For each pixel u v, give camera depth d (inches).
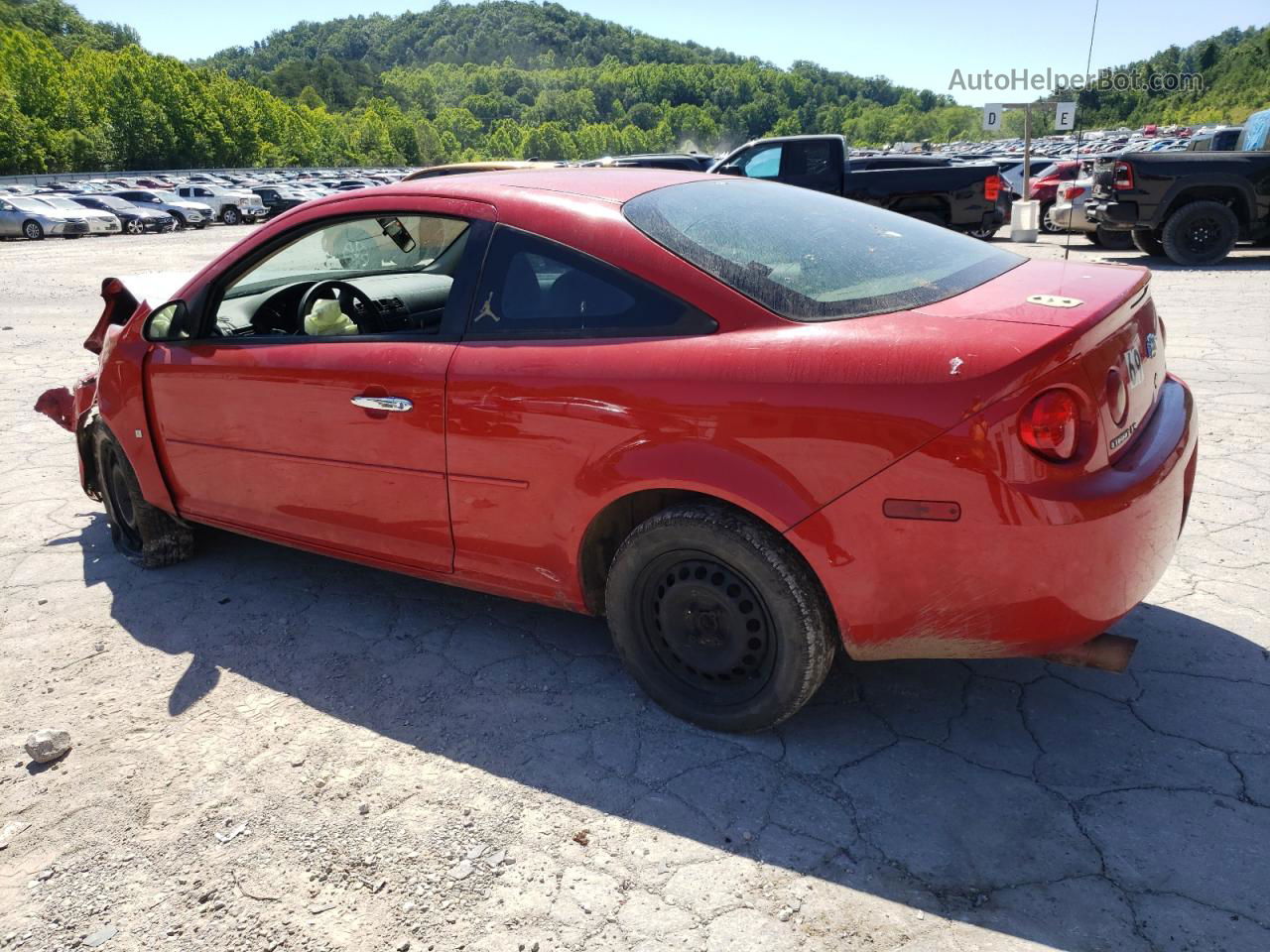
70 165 3683.6
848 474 89.7
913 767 100.6
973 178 582.9
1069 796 94.6
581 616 139.2
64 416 179.9
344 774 103.9
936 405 85.9
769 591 97.2
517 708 115.3
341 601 146.6
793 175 562.3
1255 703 108.3
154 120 4030.5
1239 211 486.0
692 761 103.4
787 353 93.4
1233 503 164.6
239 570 159.2
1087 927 78.7
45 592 153.2
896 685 116.5
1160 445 96.1
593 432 102.7
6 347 378.3
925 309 96.0
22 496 199.8
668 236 106.0
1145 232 516.7
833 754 103.5
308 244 149.9
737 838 91.4
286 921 83.8
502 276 113.3
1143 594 94.6
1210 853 86.0
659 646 109.7
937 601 90.3
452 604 144.2
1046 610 88.2
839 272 104.6
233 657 130.5
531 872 88.3
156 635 137.7
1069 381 85.0
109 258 857.5
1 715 118.6
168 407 144.0
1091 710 108.8
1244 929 77.5
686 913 82.5
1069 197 600.7
